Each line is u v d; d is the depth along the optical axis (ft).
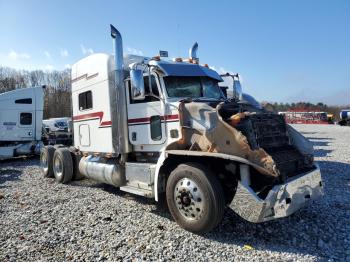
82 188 28.63
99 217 19.77
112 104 24.03
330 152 49.70
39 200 24.35
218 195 15.85
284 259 13.92
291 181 16.06
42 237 16.78
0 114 50.70
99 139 25.93
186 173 16.83
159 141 20.85
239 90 25.81
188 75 21.62
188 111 18.67
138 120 22.44
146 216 19.81
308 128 127.95
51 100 178.29
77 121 29.55
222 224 17.98
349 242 15.48
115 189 27.78
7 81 187.32
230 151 16.33
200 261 13.96
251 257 14.20
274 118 18.52
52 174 33.96
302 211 19.83
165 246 15.39
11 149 51.39
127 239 16.28
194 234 16.76
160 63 20.97
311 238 16.10
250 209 15.23
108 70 24.36
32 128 53.57
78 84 28.96
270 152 17.04
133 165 22.13
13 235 17.20
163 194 20.90
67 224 18.69
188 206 16.87
